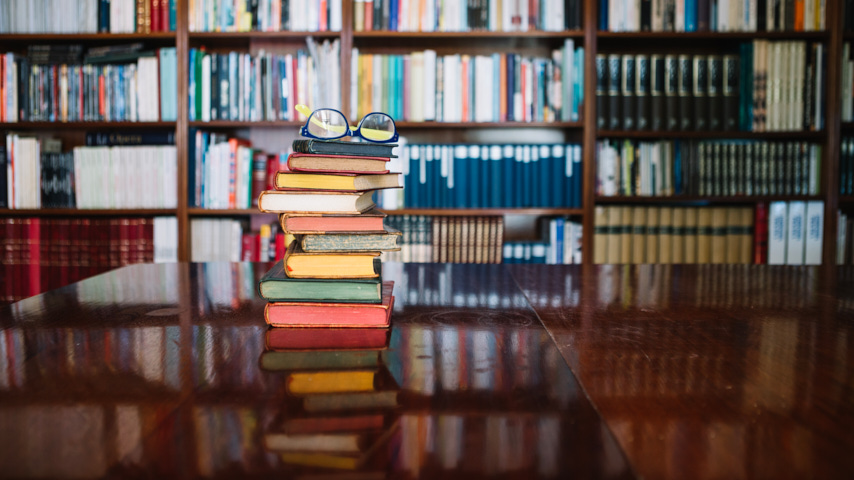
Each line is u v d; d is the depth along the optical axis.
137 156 2.49
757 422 0.49
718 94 2.44
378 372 0.62
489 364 0.65
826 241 2.47
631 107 2.45
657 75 2.44
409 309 0.94
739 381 0.59
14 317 0.88
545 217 2.71
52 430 0.47
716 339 0.76
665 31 2.44
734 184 2.47
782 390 0.57
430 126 2.47
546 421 0.49
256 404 0.53
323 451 0.43
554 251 2.51
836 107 2.43
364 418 0.50
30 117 2.49
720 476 0.40
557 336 0.77
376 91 2.45
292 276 0.80
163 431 0.47
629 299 1.03
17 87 2.48
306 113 0.83
